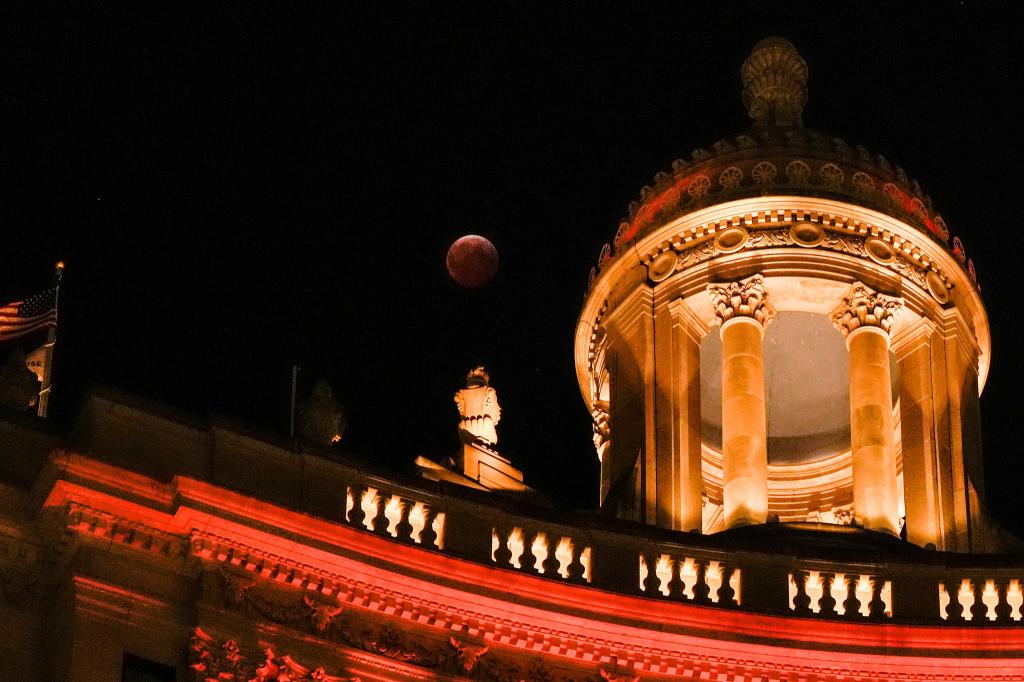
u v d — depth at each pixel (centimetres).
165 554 4981
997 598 5478
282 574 5050
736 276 6519
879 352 6431
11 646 4884
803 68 7038
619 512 6234
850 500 6919
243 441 5153
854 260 6538
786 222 6575
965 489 6372
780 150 6681
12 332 5769
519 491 6072
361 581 5116
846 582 5488
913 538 6309
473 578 5200
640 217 6738
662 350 6500
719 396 6906
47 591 4950
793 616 5369
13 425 5062
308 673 5016
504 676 5191
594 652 5266
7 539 4941
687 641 5306
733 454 6253
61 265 5888
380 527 5241
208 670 4906
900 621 5391
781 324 6869
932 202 6844
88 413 5059
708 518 6806
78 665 4803
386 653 5106
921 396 6481
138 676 4878
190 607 4966
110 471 4941
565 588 5266
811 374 6994
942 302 6625
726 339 6425
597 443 6688
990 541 6306
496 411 6200
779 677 5334
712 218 6606
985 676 5353
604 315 6700
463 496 5341
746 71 7044
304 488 5175
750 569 5478
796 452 7006
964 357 6619
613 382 6538
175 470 5059
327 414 5556
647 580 5434
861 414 6344
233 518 5016
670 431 6375
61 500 4900
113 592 4906
